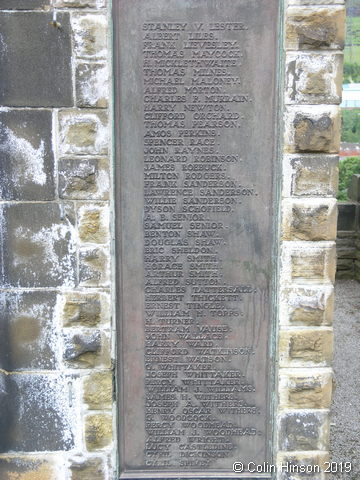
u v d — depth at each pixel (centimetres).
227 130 250
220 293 262
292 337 264
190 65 246
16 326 261
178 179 254
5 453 271
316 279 260
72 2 239
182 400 272
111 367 266
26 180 251
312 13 240
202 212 256
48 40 242
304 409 270
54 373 266
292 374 267
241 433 274
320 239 257
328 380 267
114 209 254
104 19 241
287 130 249
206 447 276
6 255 256
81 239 256
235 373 269
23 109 246
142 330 265
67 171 251
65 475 274
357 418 417
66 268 258
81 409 268
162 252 259
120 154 251
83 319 261
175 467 277
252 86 247
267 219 256
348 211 758
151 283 262
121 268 260
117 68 245
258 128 249
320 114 247
